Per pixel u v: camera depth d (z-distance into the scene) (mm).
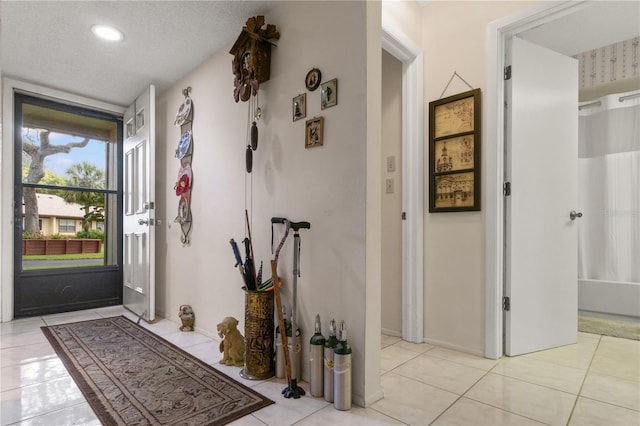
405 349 2326
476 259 2246
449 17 2408
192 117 2844
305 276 1856
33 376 1861
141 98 3205
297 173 1924
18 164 3111
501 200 2197
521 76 2258
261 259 2141
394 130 2656
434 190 2441
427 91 2498
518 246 2227
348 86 1687
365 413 1509
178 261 2973
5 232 2969
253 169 2225
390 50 2406
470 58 2301
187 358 2123
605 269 3326
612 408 1554
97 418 1457
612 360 2131
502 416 1486
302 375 1852
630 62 3232
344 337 1579
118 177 3678
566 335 2416
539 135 2328
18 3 2006
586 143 3480
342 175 1697
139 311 3107
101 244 3617
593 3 1893
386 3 2227
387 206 2676
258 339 1854
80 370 1935
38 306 3176
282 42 2045
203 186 2691
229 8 2105
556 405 1579
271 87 2111
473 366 2029
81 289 3406
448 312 2361
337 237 1707
